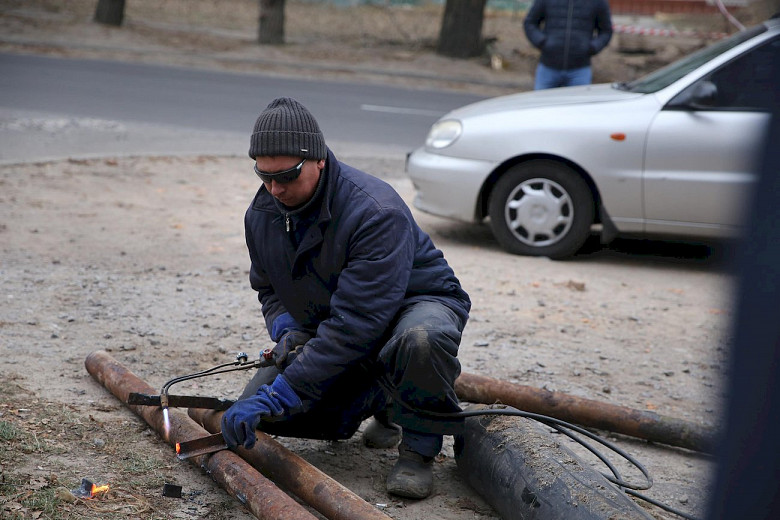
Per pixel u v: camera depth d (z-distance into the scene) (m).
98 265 5.69
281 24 22.30
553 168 6.52
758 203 1.12
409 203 8.35
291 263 2.88
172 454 3.16
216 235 6.74
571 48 9.05
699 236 6.35
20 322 4.47
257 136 2.60
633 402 4.00
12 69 15.73
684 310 5.56
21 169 8.45
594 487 2.56
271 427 3.09
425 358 2.75
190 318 4.79
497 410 2.96
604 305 5.58
